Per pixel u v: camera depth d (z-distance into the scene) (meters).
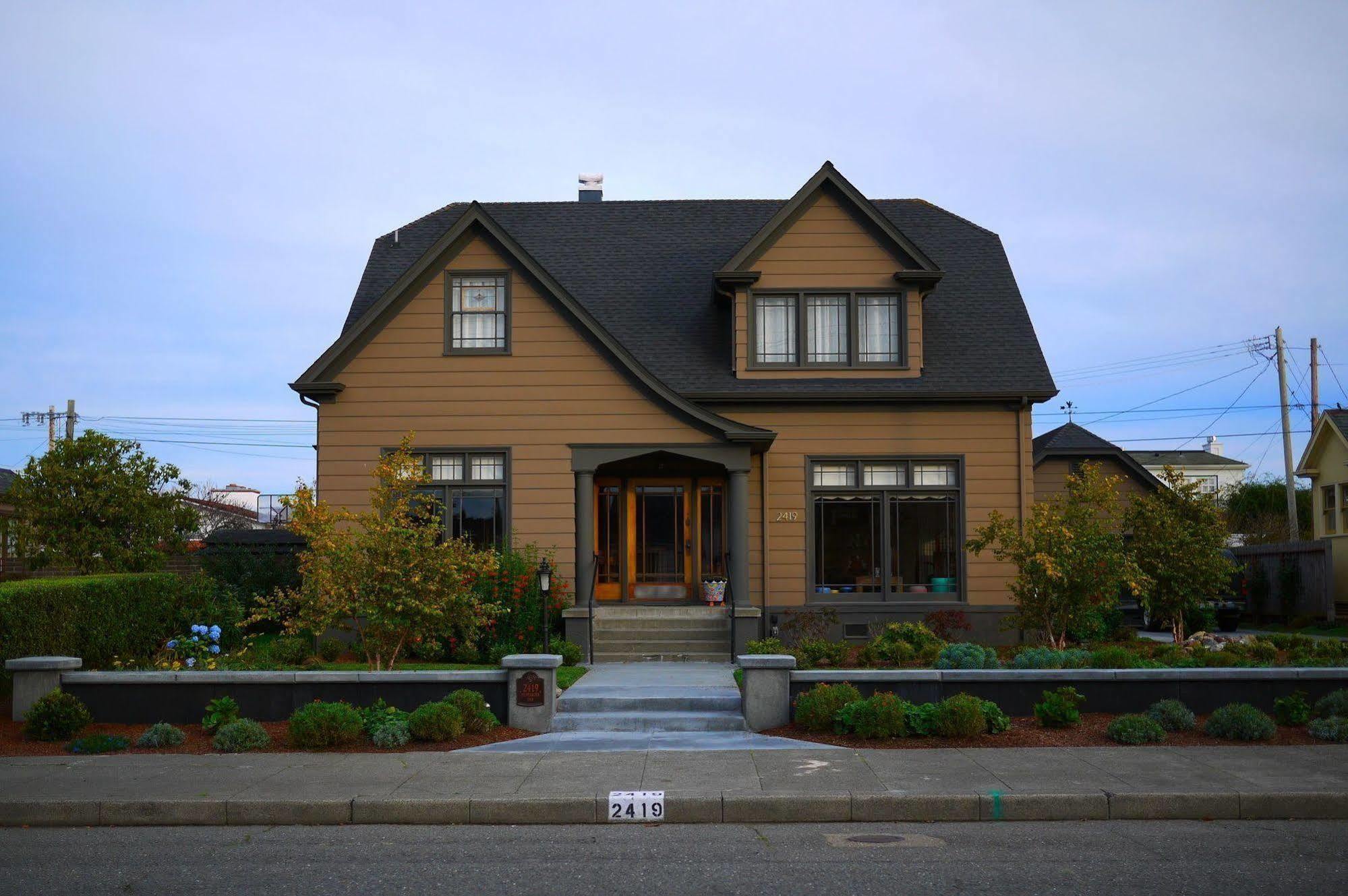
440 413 19.44
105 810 9.23
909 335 20.14
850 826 9.03
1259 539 38.81
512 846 8.37
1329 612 27.61
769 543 20.02
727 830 8.91
